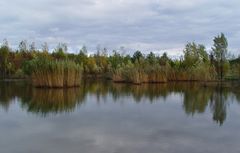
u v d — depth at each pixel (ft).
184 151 36.76
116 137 43.55
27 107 73.20
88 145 39.34
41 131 47.55
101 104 79.36
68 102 82.94
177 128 49.62
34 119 57.72
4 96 95.61
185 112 66.18
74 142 40.83
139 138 42.91
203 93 109.19
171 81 188.14
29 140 41.98
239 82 167.43
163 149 37.52
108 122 54.70
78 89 123.44
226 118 58.85
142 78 169.48
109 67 273.33
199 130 48.19
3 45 238.68
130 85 156.04
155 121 55.62
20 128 49.70
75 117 59.82
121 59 299.58
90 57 299.38
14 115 62.08
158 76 172.45
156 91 117.91
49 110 68.90
